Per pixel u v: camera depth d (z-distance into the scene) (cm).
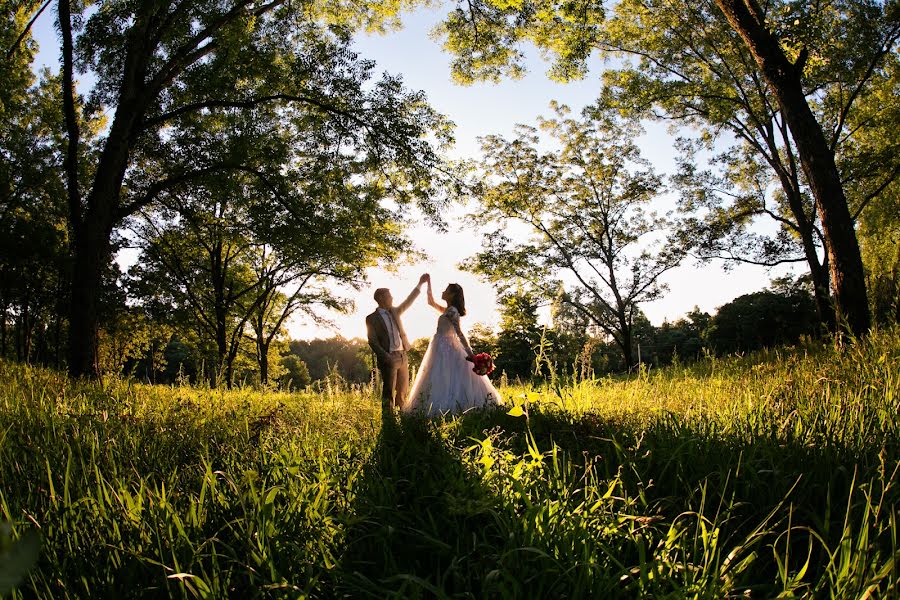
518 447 414
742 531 264
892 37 1992
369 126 1734
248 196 1902
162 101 1738
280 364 4069
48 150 2653
